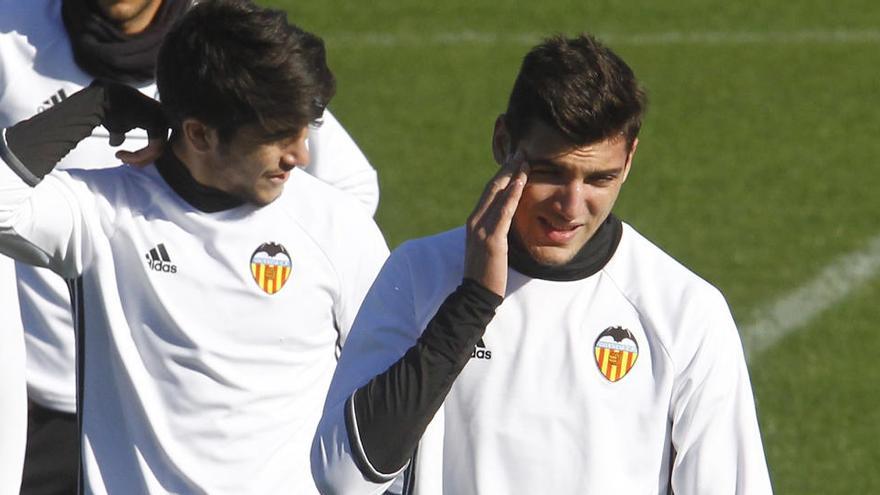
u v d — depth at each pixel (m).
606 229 12.44
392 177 37.09
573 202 11.64
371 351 12.20
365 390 11.42
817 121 41.09
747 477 12.09
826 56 45.47
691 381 12.15
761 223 34.81
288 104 12.66
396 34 46.75
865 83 43.59
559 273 12.27
